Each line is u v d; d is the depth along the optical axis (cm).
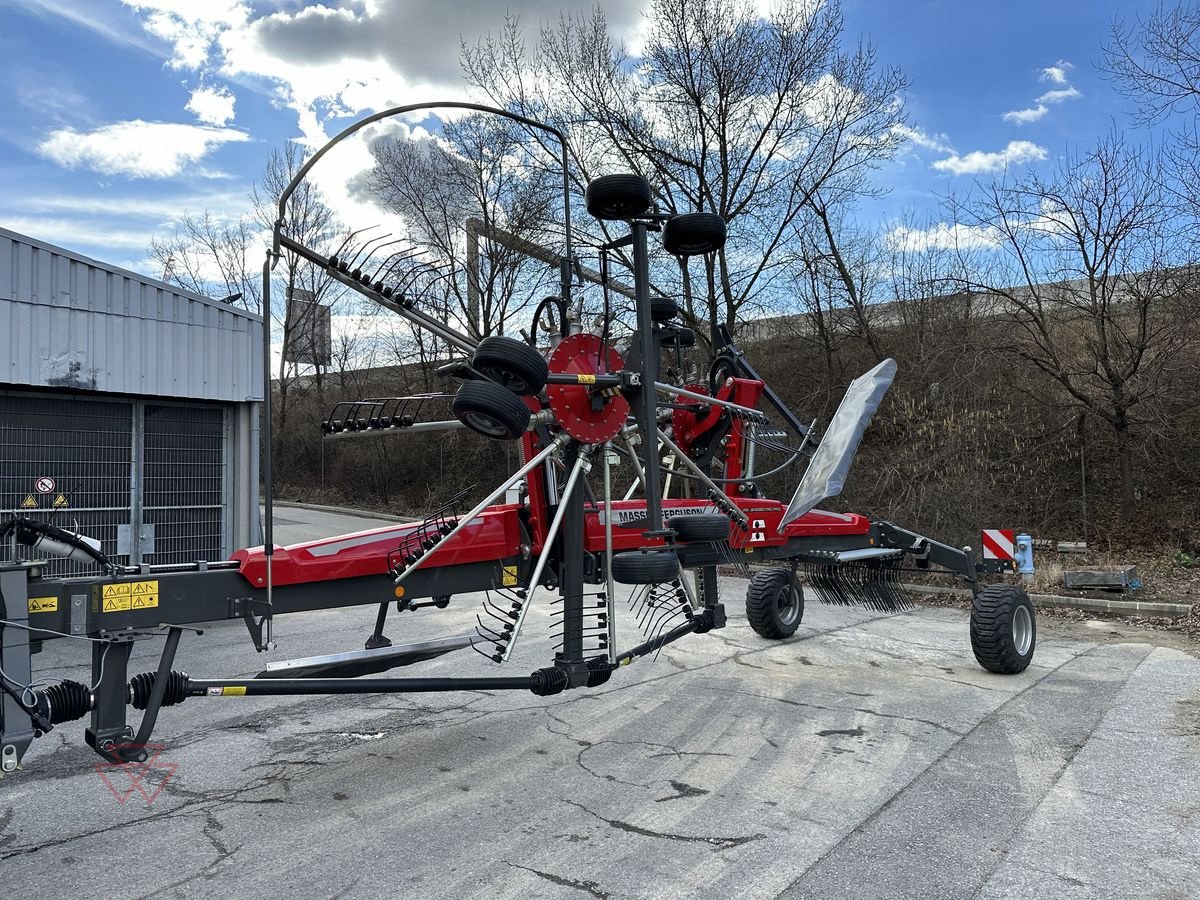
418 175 2253
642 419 425
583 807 385
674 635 484
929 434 1287
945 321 1415
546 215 1891
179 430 943
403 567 404
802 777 420
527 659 693
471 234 1888
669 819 370
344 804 394
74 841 355
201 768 446
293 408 3381
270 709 560
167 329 914
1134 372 1248
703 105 1650
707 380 628
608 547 422
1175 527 1242
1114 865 321
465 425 377
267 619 379
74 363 844
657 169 1677
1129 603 910
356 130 374
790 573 779
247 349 982
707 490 575
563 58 1716
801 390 1669
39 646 329
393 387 2822
